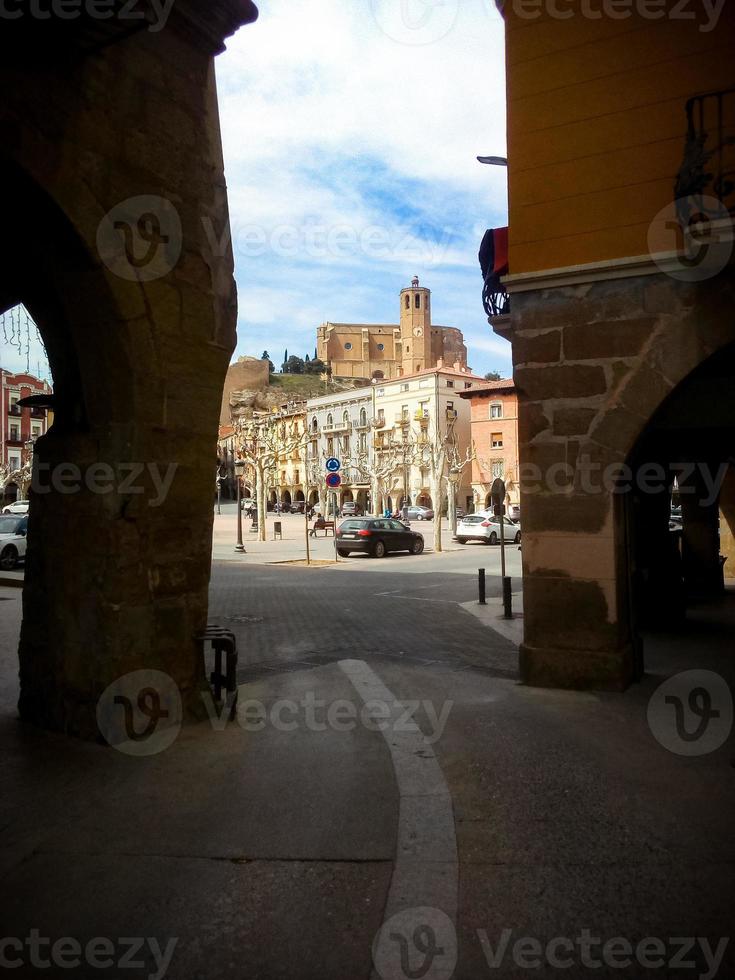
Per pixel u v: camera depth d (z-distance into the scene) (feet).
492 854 11.39
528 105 23.03
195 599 18.19
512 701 20.51
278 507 272.10
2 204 14.87
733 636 31.94
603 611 21.67
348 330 469.98
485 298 26.94
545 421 22.44
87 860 11.07
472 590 52.29
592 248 21.95
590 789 14.01
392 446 243.81
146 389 16.47
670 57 21.06
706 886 10.42
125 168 15.92
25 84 13.65
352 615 39.47
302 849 11.44
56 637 17.08
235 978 8.39
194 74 18.12
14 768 14.84
